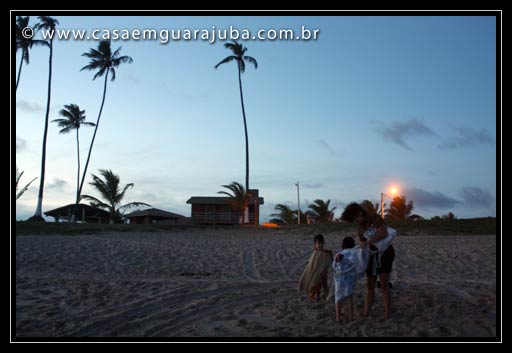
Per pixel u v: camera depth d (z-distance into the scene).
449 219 25.34
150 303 7.69
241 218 36.72
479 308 6.95
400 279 11.13
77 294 8.30
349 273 6.42
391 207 39.69
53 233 23.59
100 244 18.23
